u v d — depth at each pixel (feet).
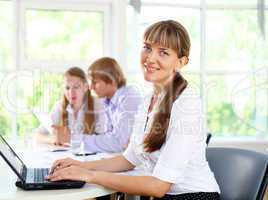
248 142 10.93
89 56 11.17
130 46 10.75
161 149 4.95
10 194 4.12
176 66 5.09
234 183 5.54
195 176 4.83
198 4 11.02
